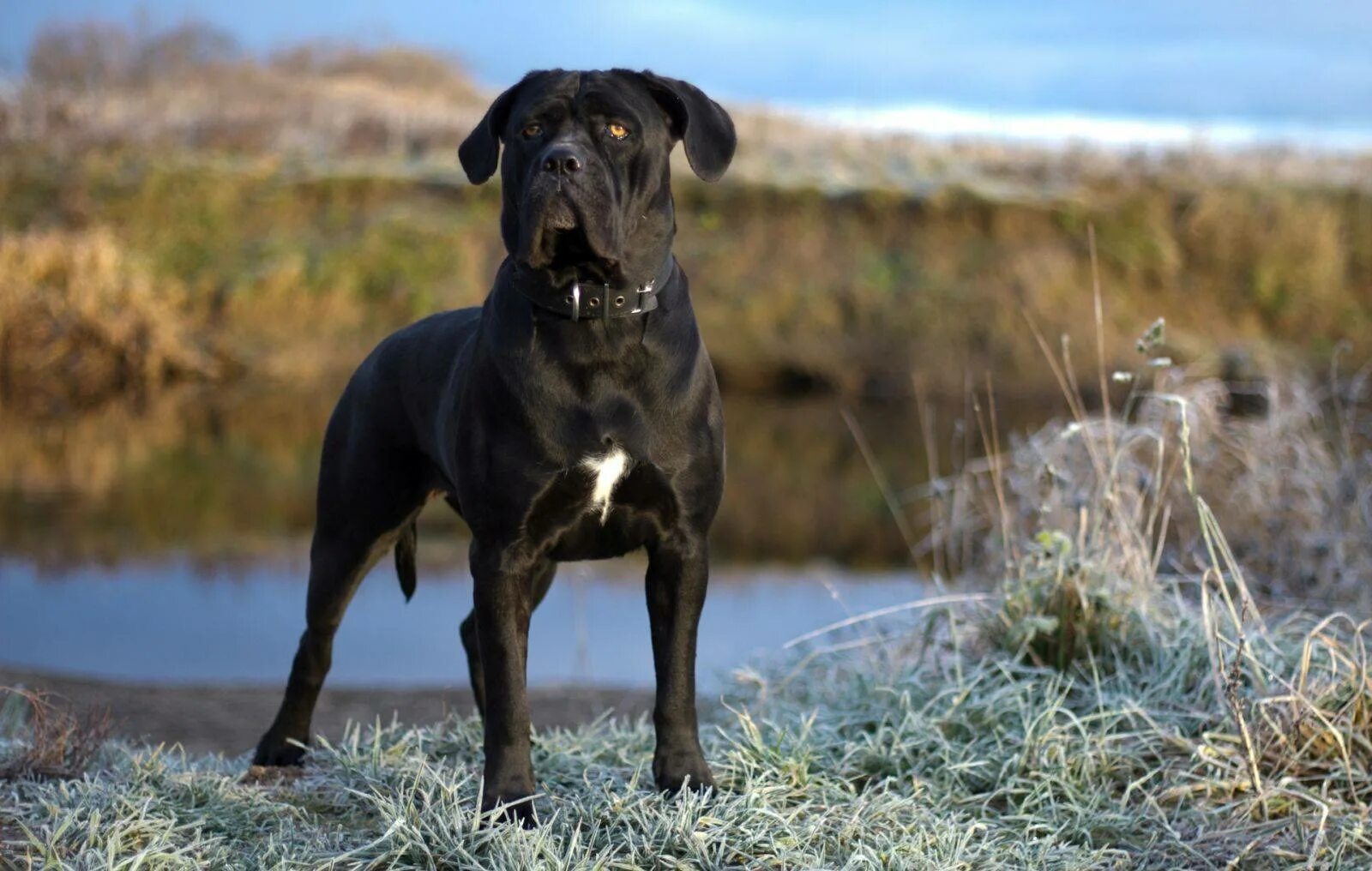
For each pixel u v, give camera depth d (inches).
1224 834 169.9
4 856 155.7
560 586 388.8
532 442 159.8
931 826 168.4
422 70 1397.6
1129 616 225.1
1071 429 242.7
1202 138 958.4
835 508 485.4
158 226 865.5
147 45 1263.5
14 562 400.8
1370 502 279.6
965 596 237.3
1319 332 813.2
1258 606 252.7
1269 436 297.1
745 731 195.9
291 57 1363.2
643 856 154.3
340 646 330.3
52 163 933.8
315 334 800.3
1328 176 927.7
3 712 251.6
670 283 165.0
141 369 717.3
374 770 184.7
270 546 426.3
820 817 165.2
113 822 160.1
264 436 624.1
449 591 379.9
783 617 335.9
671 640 169.5
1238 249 839.1
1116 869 164.2
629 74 167.2
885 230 854.5
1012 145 1011.9
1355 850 164.7
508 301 163.0
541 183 152.4
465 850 150.9
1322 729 185.9
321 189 892.6
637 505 164.1
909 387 769.6
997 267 825.5
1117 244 839.1
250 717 276.4
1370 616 250.8
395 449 192.1
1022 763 189.5
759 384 786.8
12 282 701.3
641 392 160.6
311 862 153.0
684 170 899.4
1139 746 196.4
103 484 515.2
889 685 222.4
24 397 692.1
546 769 189.9
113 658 316.8
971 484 309.4
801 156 975.0
